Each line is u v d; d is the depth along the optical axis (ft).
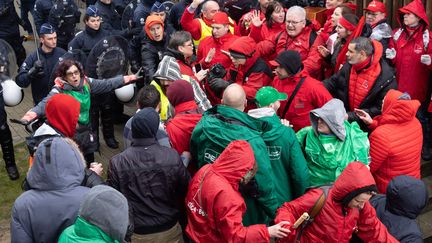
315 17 24.25
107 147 23.48
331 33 19.83
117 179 12.41
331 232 11.14
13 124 26.61
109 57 20.81
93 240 9.00
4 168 22.68
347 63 17.25
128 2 31.89
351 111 17.17
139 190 12.37
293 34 19.45
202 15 23.15
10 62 20.83
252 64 17.89
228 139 12.61
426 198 11.98
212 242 11.48
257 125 13.05
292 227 11.16
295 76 16.22
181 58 18.66
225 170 11.11
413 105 14.19
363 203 10.93
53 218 10.43
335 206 11.10
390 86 16.33
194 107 14.76
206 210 11.21
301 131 14.19
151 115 12.39
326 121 13.03
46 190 10.55
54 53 21.29
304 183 13.30
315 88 16.15
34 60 20.98
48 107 14.07
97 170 13.29
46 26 20.75
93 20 22.95
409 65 19.06
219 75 17.99
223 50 19.97
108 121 22.91
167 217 12.68
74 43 23.16
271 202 12.75
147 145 12.48
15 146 24.57
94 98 20.98
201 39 22.71
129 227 11.15
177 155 12.60
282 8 20.81
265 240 10.91
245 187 12.41
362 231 11.67
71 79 16.92
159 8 24.64
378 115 16.39
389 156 14.30
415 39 18.80
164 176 12.35
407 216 12.01
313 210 11.16
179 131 14.24
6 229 18.84
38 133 14.07
